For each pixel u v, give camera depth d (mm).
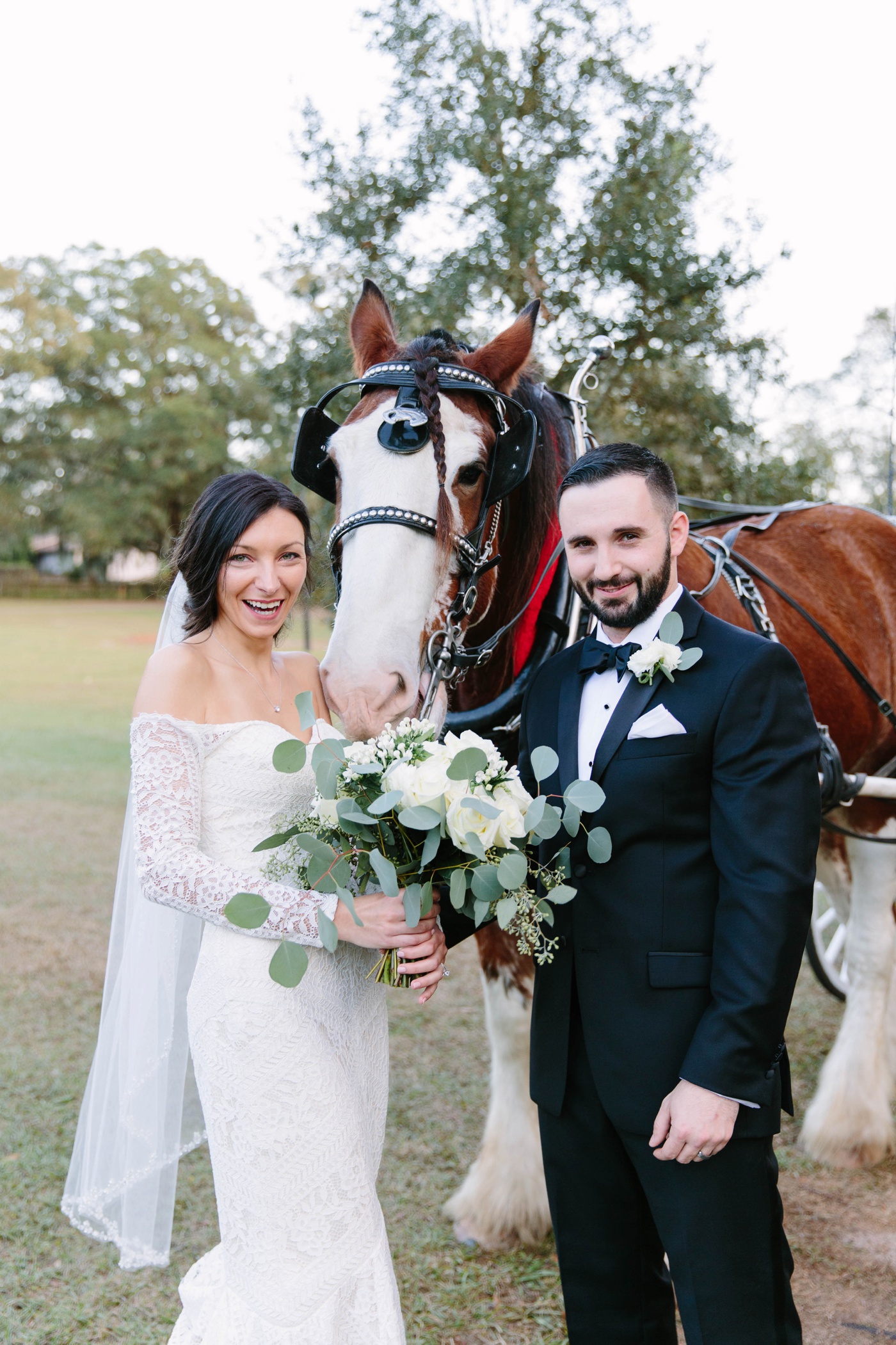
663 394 5031
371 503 1833
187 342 40281
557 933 1605
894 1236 2561
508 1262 2449
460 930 1690
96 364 40312
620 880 1523
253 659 1725
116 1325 2184
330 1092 1555
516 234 4648
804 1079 3504
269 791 1587
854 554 3146
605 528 1493
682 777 1490
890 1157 2994
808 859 1430
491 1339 2164
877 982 3119
